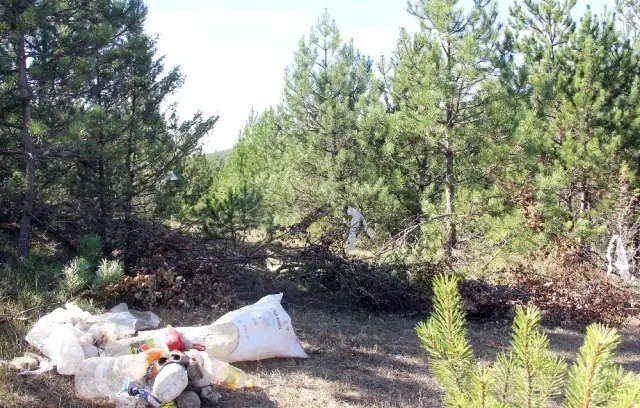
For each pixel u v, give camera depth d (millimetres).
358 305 8562
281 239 9547
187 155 10984
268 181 14664
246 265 8750
